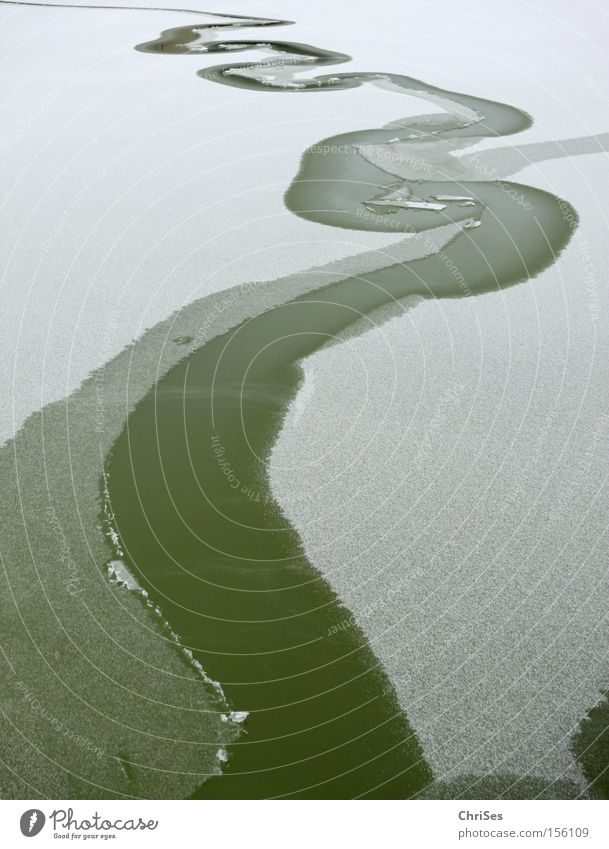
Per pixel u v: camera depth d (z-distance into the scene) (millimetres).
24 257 2479
